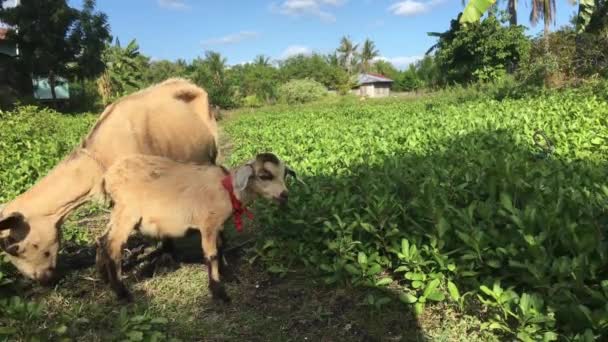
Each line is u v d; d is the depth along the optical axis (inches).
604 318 33.4
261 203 63.1
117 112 54.4
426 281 45.9
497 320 39.9
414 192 56.7
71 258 61.4
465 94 274.2
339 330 43.8
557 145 78.2
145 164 47.2
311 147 105.5
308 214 56.2
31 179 86.5
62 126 179.8
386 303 46.1
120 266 48.8
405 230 51.4
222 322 46.1
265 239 57.4
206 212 46.8
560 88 215.8
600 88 174.7
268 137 141.7
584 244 39.8
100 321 46.3
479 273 43.2
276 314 47.0
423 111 203.8
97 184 50.1
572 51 237.0
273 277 53.8
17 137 124.8
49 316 47.3
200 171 48.1
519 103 167.5
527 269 40.5
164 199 46.3
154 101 57.9
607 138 76.4
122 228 47.3
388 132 118.6
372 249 51.5
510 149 76.3
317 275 51.4
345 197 59.0
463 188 55.3
